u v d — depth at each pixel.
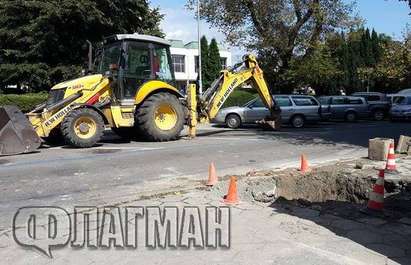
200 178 9.68
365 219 6.80
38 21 26.31
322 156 12.64
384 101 29.81
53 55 28.00
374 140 11.49
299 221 6.63
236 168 10.82
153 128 15.58
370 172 9.61
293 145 14.74
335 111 27.84
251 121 22.42
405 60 40.56
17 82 28.75
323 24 31.62
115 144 15.26
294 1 31.14
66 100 14.38
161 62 16.70
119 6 28.67
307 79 32.94
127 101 15.60
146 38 16.17
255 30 32.88
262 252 5.34
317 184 9.52
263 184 8.84
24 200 8.06
